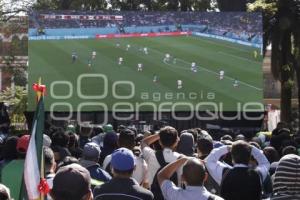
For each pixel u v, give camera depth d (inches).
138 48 694.5
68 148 327.3
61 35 684.7
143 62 695.1
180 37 698.2
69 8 1074.7
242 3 834.2
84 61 688.4
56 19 684.1
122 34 692.7
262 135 481.4
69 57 685.9
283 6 912.9
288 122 942.4
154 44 695.1
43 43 683.4
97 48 690.2
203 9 1076.5
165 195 183.3
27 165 159.8
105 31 690.8
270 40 941.2
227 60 698.8
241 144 212.2
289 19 912.3
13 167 227.0
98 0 1054.4
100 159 308.8
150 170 245.9
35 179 159.2
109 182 179.8
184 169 178.2
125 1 1084.5
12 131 670.5
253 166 228.7
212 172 224.4
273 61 936.3
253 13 697.6
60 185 126.4
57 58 684.7
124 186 177.6
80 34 687.7
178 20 697.0
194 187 177.2
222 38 698.8
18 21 1180.5
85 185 127.7
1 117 661.9
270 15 882.8
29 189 158.4
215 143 286.0
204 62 698.2
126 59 692.7
